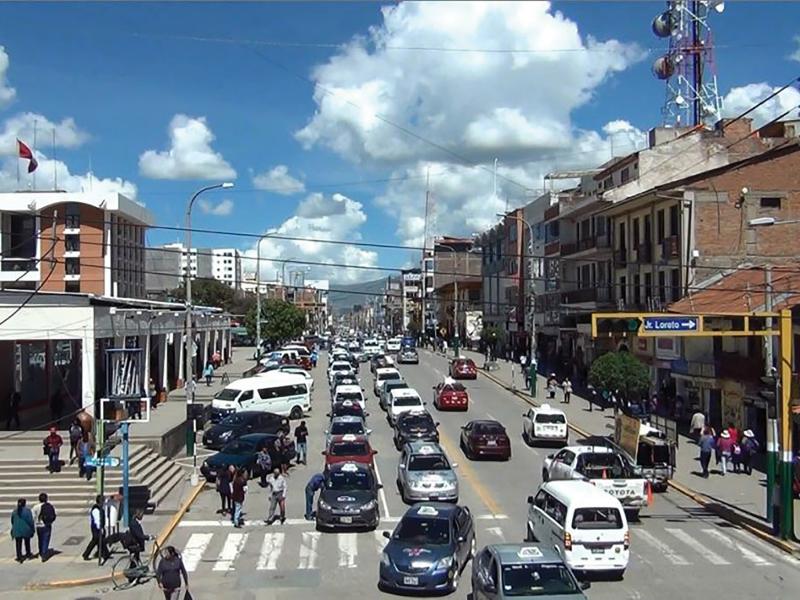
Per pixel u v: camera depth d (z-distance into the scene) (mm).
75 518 26062
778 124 54469
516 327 87000
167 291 117125
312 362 84375
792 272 40719
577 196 70250
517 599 15109
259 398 46188
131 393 26578
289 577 20078
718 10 49281
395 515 26719
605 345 58781
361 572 20500
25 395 42031
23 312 33312
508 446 35750
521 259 85000
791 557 21859
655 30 59781
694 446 39000
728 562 21328
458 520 20250
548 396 55906
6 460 29828
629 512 26125
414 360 84188
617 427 34188
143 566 20469
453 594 18609
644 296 51375
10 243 76000
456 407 50750
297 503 28734
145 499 27125
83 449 28625
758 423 37188
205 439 38438
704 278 45031
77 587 19828
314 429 44219
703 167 53656
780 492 23312
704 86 58812
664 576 19969
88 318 33438
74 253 76250
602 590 18766
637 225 53094
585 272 65375
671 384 46906
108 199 76562
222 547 23047
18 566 21219
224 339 83500
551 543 20297
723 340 40844
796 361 34062
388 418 46562
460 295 117375
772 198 45281
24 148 42625
